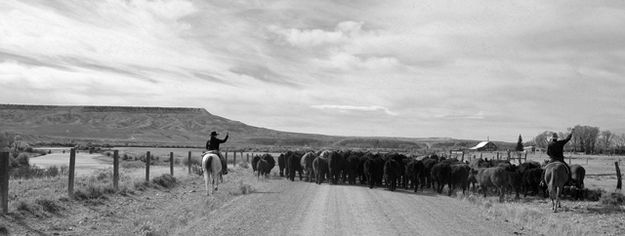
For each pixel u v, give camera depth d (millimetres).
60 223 11273
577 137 105000
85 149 75938
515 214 13695
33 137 146000
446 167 20609
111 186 16141
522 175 19828
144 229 10805
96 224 11508
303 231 11016
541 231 11648
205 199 16406
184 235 10438
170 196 17234
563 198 19141
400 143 191750
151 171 27344
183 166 33281
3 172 10992
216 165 18594
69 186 13844
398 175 22328
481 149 121875
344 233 10859
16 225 10578
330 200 16984
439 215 13875
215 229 11125
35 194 14289
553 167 15648
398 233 10961
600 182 27219
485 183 19281
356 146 184375
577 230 11664
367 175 23125
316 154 29328
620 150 98750
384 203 16453
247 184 21562
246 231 10945
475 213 14594
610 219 13922
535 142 119062
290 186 22766
